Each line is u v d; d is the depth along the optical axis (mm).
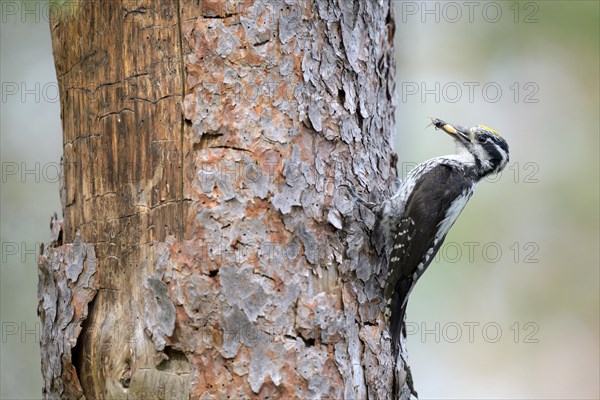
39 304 10453
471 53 19797
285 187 9484
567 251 20328
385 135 11320
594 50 19094
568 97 19984
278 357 9156
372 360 10141
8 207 17859
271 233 9383
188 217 9406
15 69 18359
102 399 9656
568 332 20672
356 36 10469
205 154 9422
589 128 20156
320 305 9438
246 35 9516
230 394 9070
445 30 19781
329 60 10047
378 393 10188
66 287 10000
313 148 9789
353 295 10031
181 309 9250
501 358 20609
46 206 18109
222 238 9289
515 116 20406
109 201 9953
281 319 9266
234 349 9117
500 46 19562
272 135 9500
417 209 11797
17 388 16562
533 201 20391
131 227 9742
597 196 20234
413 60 19844
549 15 18859
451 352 20719
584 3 18422
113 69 9961
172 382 9250
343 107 10211
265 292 9242
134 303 9625
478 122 19844
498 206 20344
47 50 18625
